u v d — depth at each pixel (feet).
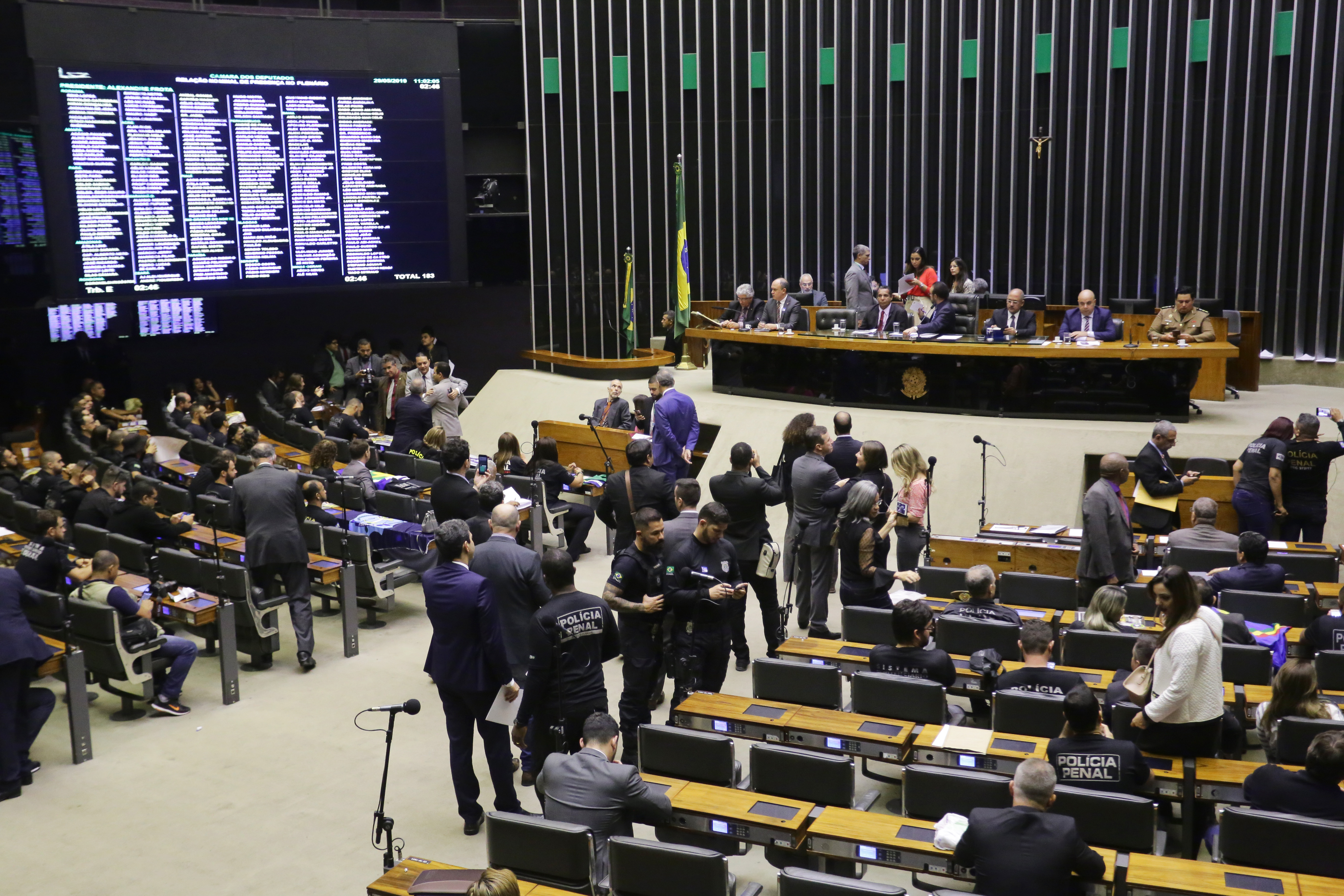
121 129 49.70
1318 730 17.72
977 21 55.26
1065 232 54.95
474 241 66.74
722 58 60.23
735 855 17.35
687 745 17.83
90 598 25.18
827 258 59.93
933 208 57.47
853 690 19.98
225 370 69.05
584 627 19.49
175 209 51.29
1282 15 50.34
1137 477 31.32
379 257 55.83
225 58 51.62
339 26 53.72
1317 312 51.47
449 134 56.39
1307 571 27.91
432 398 45.37
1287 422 32.22
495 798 20.93
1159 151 53.21
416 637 31.12
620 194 62.08
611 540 38.45
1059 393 40.29
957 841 15.06
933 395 42.04
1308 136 50.37
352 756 23.70
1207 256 53.11
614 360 55.47
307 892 18.65
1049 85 54.39
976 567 23.57
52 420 58.65
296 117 53.31
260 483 28.07
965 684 21.74
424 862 15.89
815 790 17.02
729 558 21.94
